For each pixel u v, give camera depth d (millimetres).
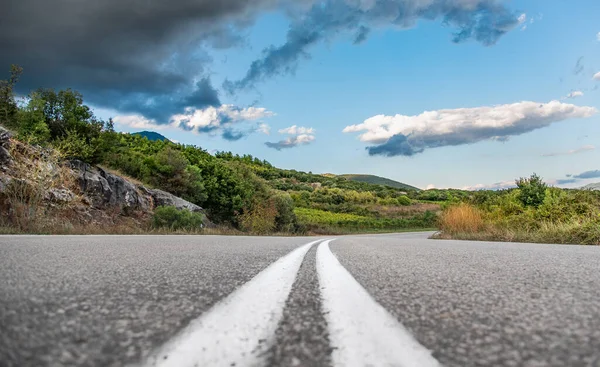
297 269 2496
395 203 87688
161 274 2104
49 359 737
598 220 10094
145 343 854
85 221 13906
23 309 1155
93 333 928
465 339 927
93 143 16703
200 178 26109
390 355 795
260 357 771
